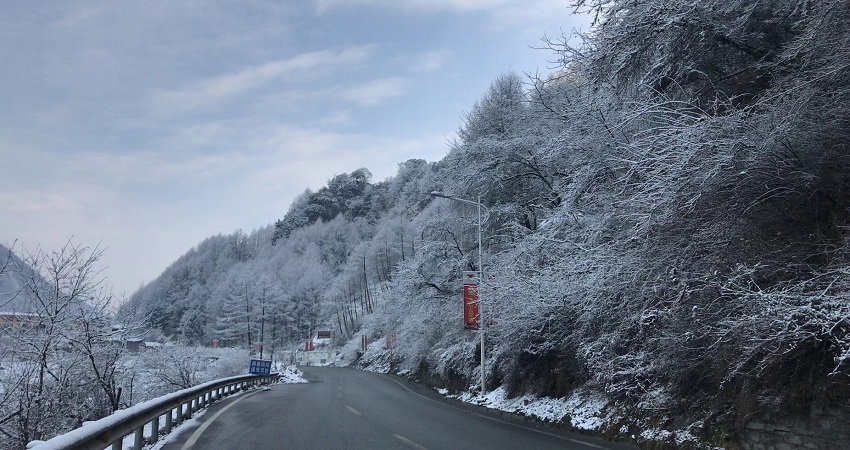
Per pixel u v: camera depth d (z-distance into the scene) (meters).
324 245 158.62
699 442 9.78
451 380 29.20
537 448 10.39
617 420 12.25
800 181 8.93
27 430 13.18
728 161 8.88
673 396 11.27
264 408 17.41
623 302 12.52
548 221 17.69
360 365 71.25
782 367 8.68
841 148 8.59
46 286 14.91
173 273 162.62
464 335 29.08
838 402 7.77
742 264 8.76
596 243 14.53
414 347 39.84
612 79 13.27
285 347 111.94
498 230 26.64
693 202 9.33
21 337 14.28
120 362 17.45
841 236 8.26
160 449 9.33
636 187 11.45
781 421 8.54
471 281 22.77
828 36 8.89
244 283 108.06
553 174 23.59
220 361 37.25
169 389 25.91
